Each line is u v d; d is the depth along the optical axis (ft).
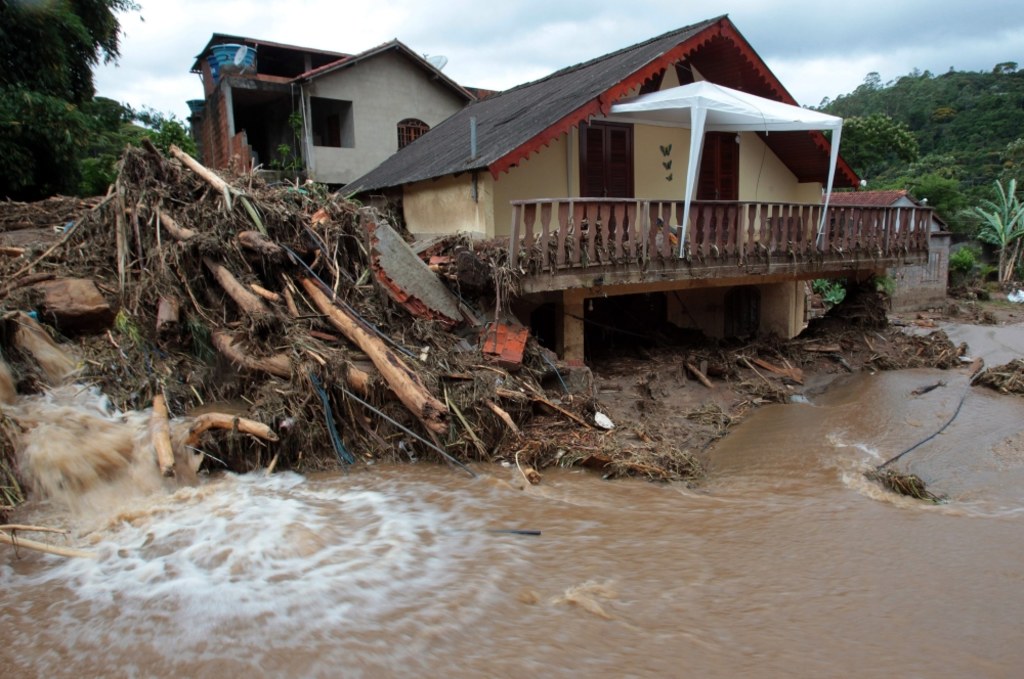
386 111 73.56
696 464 27.20
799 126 44.04
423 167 47.01
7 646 15.25
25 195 54.70
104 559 18.98
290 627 15.88
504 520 21.72
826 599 17.35
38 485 21.95
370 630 15.79
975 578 18.51
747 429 33.83
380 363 27.30
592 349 44.96
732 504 23.86
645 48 48.55
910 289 85.97
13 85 52.75
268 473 24.70
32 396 25.70
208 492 22.91
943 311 82.17
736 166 52.34
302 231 32.68
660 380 38.47
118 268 31.78
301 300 30.96
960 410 35.53
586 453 26.66
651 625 16.08
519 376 30.68
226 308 30.78
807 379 43.60
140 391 26.84
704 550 20.01
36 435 23.16
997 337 64.18
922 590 17.85
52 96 55.06
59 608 16.67
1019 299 93.76
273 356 27.68
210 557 18.93
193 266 31.04
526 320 37.88
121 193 32.94
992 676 14.37
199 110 86.69
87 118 61.46
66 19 55.83
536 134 37.24
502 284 32.48
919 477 26.89
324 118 76.18
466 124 55.93
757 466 28.48
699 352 43.93
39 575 18.17
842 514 22.90
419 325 30.89
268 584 17.70
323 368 26.84
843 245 47.16
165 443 23.31
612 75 42.68
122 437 24.13
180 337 29.66
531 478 25.02
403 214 49.60
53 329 28.53
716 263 40.42
